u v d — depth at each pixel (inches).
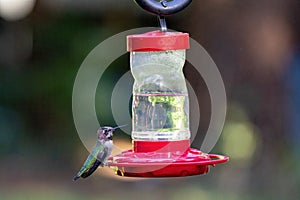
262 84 801.6
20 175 871.7
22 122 950.4
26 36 946.1
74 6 919.0
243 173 799.7
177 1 377.1
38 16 936.3
